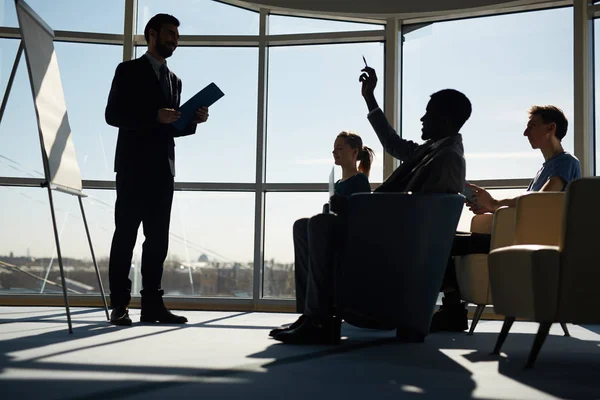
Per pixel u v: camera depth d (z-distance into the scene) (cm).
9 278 575
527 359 256
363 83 436
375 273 305
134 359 238
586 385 201
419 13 576
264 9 604
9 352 248
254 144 601
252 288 588
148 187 419
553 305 239
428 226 302
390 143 426
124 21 597
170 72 441
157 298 428
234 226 595
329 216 309
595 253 240
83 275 582
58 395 165
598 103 550
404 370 226
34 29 363
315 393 176
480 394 181
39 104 349
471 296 384
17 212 580
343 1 584
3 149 580
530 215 314
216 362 234
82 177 591
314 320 308
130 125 411
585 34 545
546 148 426
